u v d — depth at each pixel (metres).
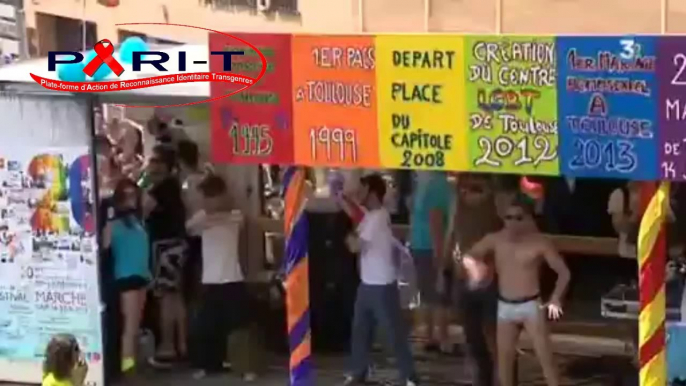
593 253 11.92
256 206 12.20
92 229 10.85
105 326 11.00
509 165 9.02
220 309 11.41
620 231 10.95
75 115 10.75
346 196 10.90
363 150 9.46
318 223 11.81
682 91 8.43
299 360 10.21
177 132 12.30
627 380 10.70
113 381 11.29
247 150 9.78
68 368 8.53
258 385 11.17
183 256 11.72
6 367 11.21
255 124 9.73
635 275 11.93
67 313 11.02
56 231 10.93
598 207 12.05
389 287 10.71
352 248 11.47
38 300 11.06
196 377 11.44
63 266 10.95
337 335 11.88
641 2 8.98
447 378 11.10
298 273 10.13
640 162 8.61
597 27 9.12
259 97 9.70
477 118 9.07
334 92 9.49
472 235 10.79
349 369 11.17
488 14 9.39
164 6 11.57
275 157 9.73
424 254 11.55
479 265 10.35
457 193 10.92
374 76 9.35
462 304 10.63
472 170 9.15
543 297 11.66
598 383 10.77
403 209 12.15
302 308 10.18
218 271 11.34
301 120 9.62
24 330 11.12
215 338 11.48
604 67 8.62
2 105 10.88
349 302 11.80
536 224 11.05
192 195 11.88
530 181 10.65
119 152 12.39
